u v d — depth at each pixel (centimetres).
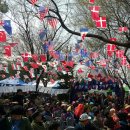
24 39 3722
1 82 2744
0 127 886
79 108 1525
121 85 3297
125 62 1934
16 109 891
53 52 1841
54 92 3189
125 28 1583
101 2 2339
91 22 2400
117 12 2355
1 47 2483
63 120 1519
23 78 2934
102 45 2653
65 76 3194
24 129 892
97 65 2667
